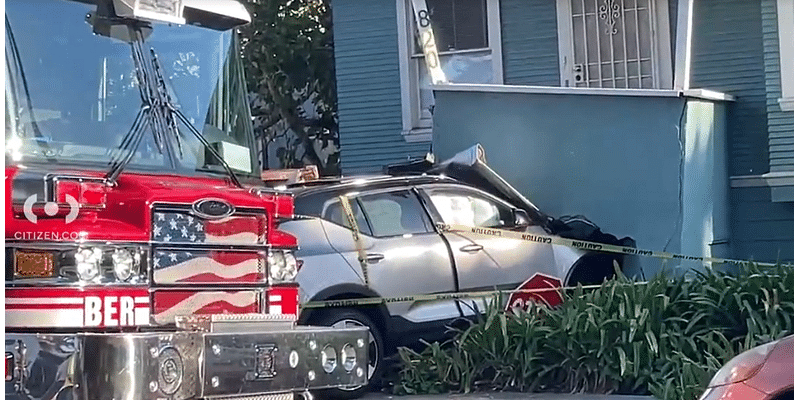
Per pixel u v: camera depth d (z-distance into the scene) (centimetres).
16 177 594
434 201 984
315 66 1780
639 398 838
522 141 1236
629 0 1341
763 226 1277
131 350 572
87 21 656
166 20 689
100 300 590
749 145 1287
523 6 1391
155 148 670
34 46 632
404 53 1431
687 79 1249
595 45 1359
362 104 1454
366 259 923
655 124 1180
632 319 877
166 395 584
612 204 1195
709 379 798
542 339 911
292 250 691
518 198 1085
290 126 1784
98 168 640
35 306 587
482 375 929
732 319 893
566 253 1048
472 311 973
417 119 1429
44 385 579
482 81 1417
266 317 648
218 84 726
